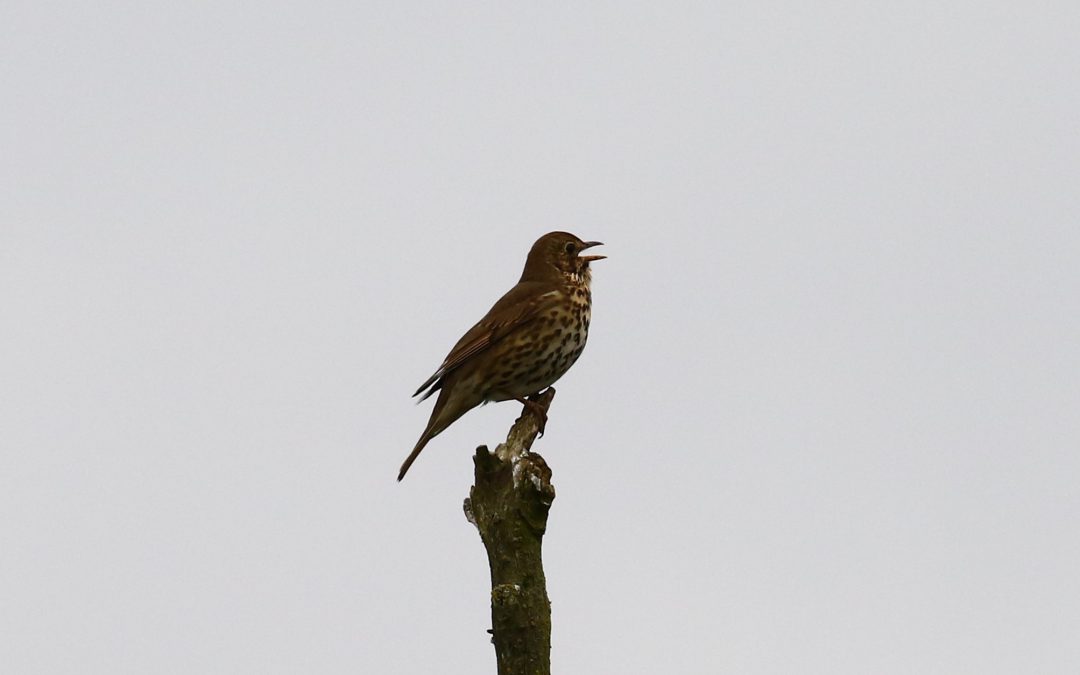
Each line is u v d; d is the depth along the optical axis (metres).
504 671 9.98
